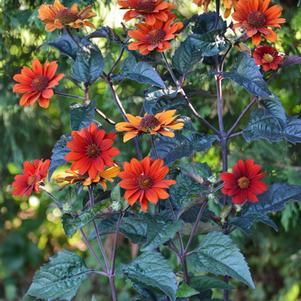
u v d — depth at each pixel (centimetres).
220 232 97
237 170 96
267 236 166
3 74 147
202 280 103
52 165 97
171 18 101
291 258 171
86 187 97
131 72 102
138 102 149
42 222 206
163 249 158
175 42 133
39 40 142
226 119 152
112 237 173
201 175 99
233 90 146
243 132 103
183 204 97
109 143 91
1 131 167
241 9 100
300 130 101
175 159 99
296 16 138
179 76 109
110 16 135
